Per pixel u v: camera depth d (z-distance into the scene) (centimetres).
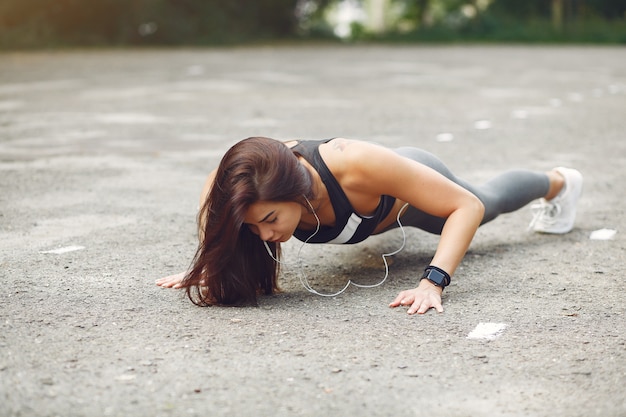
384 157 298
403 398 225
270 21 2861
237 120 820
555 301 311
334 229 307
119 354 253
